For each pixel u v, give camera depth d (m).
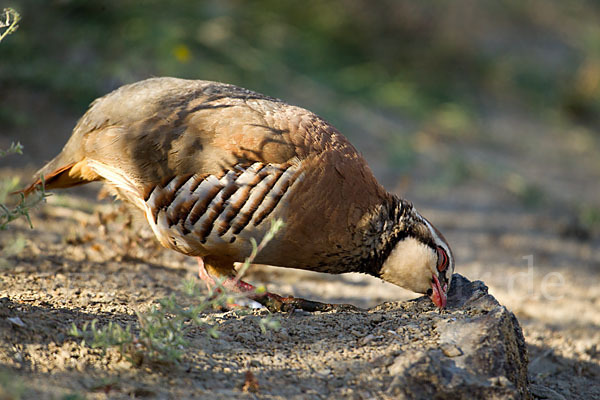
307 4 24.47
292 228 8.34
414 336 7.48
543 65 30.03
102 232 10.52
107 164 8.84
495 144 22.62
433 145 20.64
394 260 8.89
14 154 14.27
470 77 27.03
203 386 6.39
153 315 6.61
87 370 6.36
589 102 27.77
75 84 16.20
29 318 7.02
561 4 35.28
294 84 20.97
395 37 25.47
